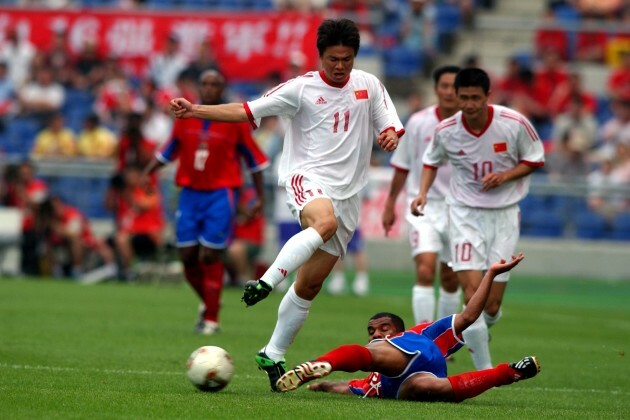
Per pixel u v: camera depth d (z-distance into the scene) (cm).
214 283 4194
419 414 2309
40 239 6981
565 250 8081
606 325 5322
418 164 3684
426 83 9544
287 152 2773
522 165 3112
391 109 2784
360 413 2297
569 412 2530
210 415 2234
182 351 3566
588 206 8112
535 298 6919
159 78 8800
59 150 8062
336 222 2609
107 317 4666
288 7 9631
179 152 4250
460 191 3175
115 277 6906
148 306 5272
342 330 4500
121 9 9062
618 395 2997
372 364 2453
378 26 9881
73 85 9012
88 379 2800
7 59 9075
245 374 3073
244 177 7062
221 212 4181
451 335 2573
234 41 8838
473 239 3139
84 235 7050
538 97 9125
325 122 2709
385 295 6638
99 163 7719
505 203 3142
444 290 3688
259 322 4759
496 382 2475
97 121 8156
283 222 6919
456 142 3125
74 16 9081
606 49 9931
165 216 7325
